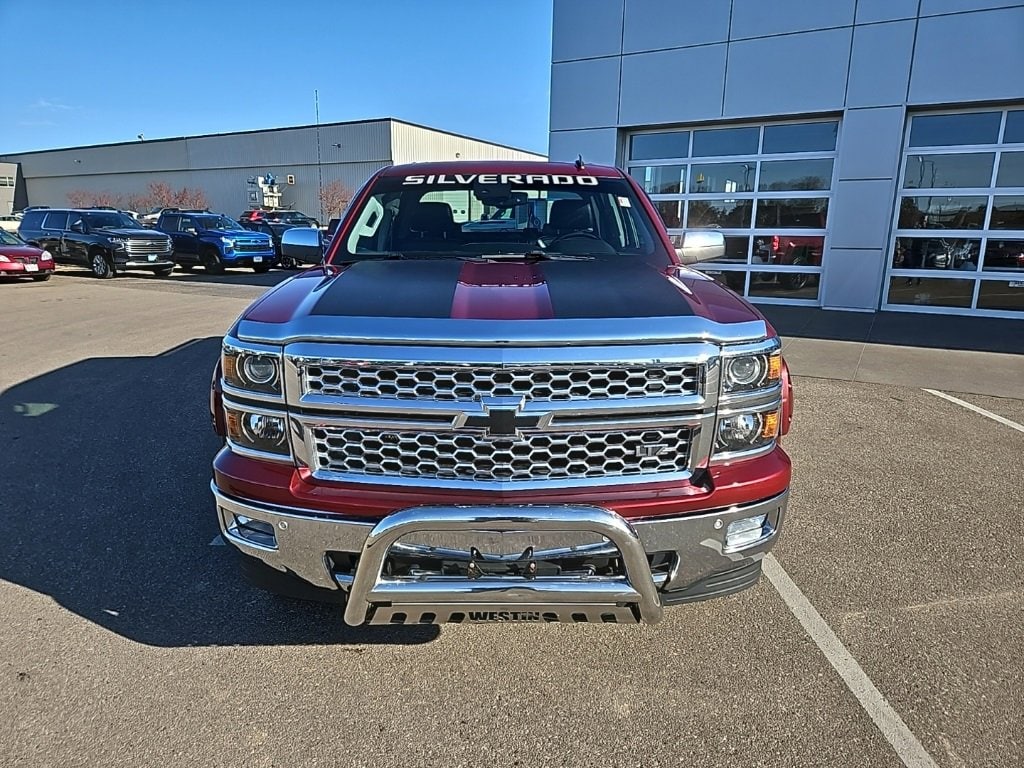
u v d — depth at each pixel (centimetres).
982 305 1032
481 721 209
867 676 229
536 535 193
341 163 4619
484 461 196
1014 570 298
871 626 258
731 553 210
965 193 1018
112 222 1758
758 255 1173
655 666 235
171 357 737
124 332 889
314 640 249
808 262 1132
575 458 198
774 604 272
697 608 270
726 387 202
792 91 1072
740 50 1095
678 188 1219
